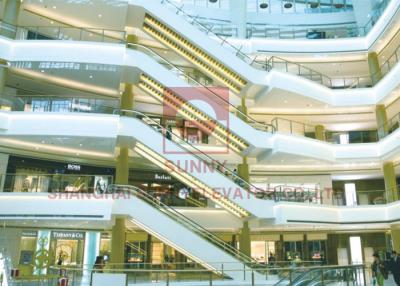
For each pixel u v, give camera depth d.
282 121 21.03
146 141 15.27
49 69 16.34
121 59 15.95
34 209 14.28
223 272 13.44
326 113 22.75
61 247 19.27
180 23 17.89
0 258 15.60
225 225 18.39
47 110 15.16
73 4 17.12
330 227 20.52
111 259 15.77
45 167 19.81
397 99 20.50
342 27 25.52
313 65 23.81
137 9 17.31
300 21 26.62
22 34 16.28
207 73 19.27
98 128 15.02
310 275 9.34
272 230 22.31
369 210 19.52
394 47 21.78
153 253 21.39
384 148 20.12
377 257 12.60
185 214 18.17
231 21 24.64
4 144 17.78
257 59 22.69
